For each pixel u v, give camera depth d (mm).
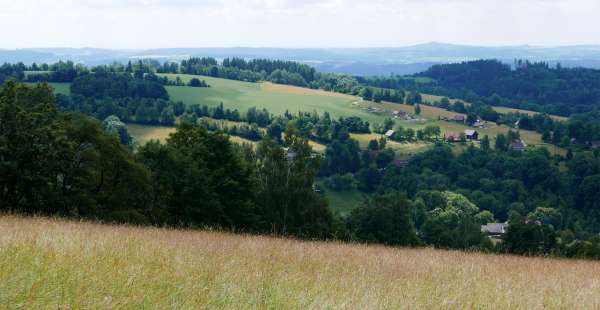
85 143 35844
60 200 31641
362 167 198375
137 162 38562
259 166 45344
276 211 44156
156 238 14617
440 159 198750
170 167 37938
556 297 10062
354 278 10555
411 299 8422
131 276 7605
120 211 33844
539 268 16672
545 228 62125
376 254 16875
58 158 32062
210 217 37406
